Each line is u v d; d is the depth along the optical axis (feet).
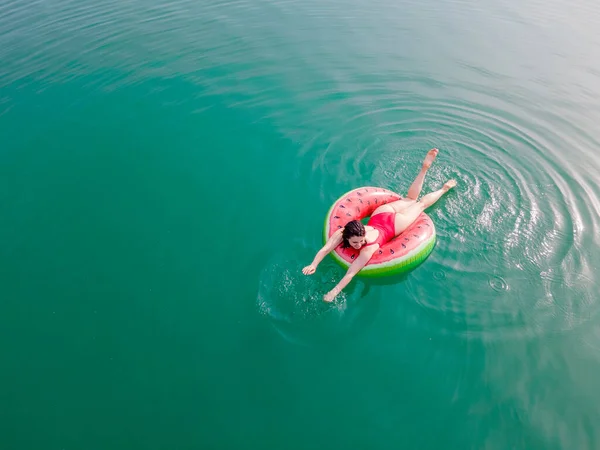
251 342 12.85
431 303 13.79
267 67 28.32
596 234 15.88
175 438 10.66
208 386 11.78
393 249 14.89
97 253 15.84
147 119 23.22
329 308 13.75
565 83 26.68
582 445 10.28
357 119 23.44
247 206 17.90
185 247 16.07
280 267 15.16
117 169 19.86
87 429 10.86
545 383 11.53
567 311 13.30
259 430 10.81
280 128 22.70
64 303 14.08
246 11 37.60
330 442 10.54
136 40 31.48
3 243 16.17
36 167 19.84
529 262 14.96
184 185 19.02
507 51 30.96
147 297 14.25
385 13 37.86
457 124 23.00
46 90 25.23
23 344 12.85
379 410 11.16
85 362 12.39
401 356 12.35
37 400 11.48
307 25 34.76
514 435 10.52
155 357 12.51
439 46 31.65
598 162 19.76
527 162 19.98
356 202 16.39
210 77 26.99
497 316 13.29
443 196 18.12
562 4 40.88
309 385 11.74
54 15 36.22
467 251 15.55
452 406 11.17
